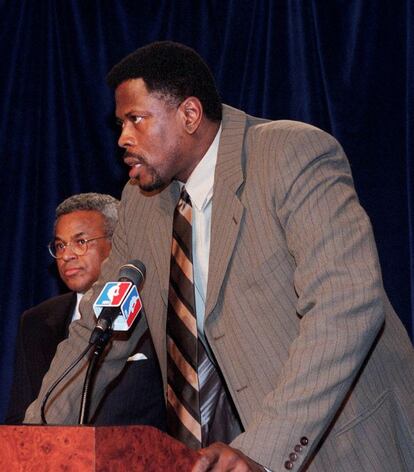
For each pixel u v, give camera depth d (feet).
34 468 10.03
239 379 14.65
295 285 14.12
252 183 15.20
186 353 15.93
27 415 15.67
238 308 14.80
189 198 16.24
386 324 15.31
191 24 28.96
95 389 16.25
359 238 14.12
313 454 14.01
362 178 25.67
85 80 30.14
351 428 14.29
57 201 30.19
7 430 10.17
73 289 24.94
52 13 30.91
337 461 14.07
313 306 13.60
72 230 25.08
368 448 14.29
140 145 15.76
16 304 30.37
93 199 25.73
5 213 30.76
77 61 30.30
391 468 14.46
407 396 15.19
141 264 15.28
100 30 30.09
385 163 25.61
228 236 15.07
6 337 30.19
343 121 26.03
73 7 30.50
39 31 31.12
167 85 15.76
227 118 16.33
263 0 28.09
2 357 30.17
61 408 15.61
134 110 15.80
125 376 21.17
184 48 16.35
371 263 13.93
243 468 11.76
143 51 16.20
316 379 12.93
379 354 14.97
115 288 13.89
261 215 14.96
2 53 31.22
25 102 30.99
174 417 15.94
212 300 14.94
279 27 27.61
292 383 12.93
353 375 13.23
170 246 16.26
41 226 30.32
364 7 26.40
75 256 24.94
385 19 26.22
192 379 15.87
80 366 15.89
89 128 30.04
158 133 15.74
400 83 25.85
